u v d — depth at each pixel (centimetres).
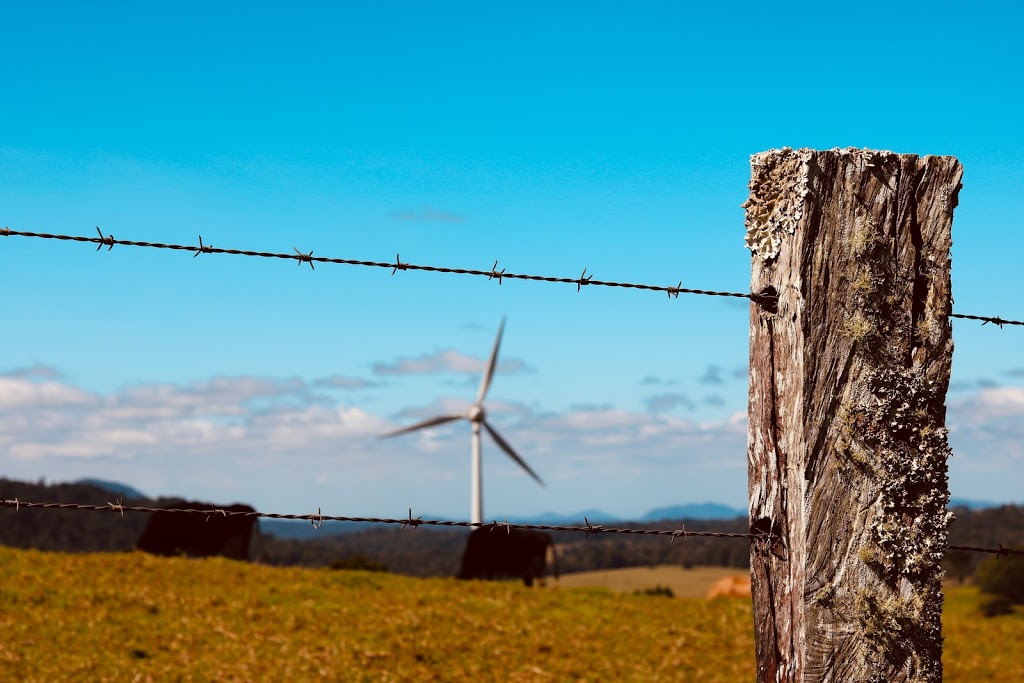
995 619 2080
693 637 1572
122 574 1831
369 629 1496
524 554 2653
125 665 1224
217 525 2450
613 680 1305
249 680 1200
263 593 1777
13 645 1252
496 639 1480
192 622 1480
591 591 2091
